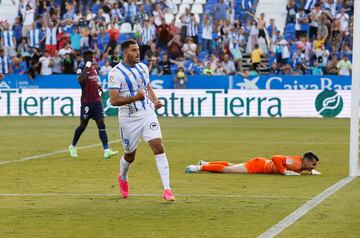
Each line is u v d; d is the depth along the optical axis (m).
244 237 19.88
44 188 29.27
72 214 23.47
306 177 32.28
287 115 75.88
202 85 79.56
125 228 21.20
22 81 81.31
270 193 27.66
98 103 40.47
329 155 42.09
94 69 40.47
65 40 86.69
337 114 75.31
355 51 31.75
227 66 82.94
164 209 24.36
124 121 25.89
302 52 82.56
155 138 25.69
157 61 82.56
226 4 87.75
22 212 23.84
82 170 35.34
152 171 34.81
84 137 54.03
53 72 82.44
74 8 90.00
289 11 86.69
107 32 86.38
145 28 86.44
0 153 43.12
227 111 76.31
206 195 27.27
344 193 27.50
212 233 20.44
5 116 76.69
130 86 25.88
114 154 40.50
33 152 43.75
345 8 85.94
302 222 21.88
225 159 40.12
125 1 89.31
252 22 85.19
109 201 26.06
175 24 87.12
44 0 89.75
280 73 82.81
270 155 42.03
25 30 87.88
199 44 86.31
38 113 77.38
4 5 95.44
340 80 77.75
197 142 50.06
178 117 75.38
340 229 20.80
